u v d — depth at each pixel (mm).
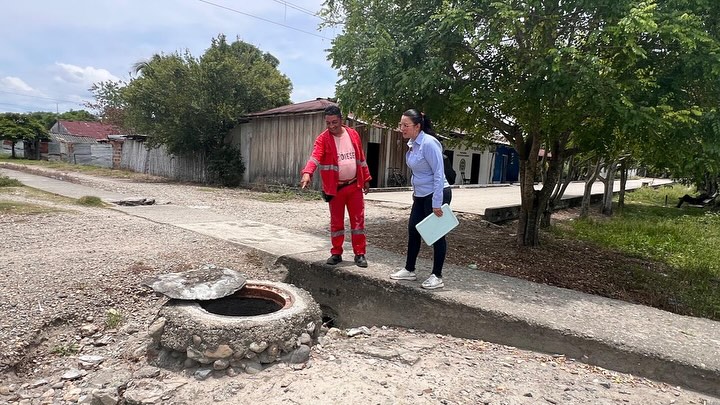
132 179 21641
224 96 19500
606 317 3793
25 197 10609
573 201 16344
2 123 38750
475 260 6113
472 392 2887
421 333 4102
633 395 2922
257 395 2883
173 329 3359
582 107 4984
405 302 4270
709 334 3518
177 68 19188
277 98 20922
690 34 4453
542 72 4762
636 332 3482
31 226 6973
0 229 6688
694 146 5090
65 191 12508
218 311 4047
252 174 19141
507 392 2895
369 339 3924
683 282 6234
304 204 12984
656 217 13750
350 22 6777
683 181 9656
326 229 7965
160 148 24500
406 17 6027
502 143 10523
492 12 4996
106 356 3584
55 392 3088
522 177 7270
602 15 4832
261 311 4195
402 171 19016
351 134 4898
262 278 5234
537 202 7336
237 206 11492
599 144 5598
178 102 19031
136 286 4590
